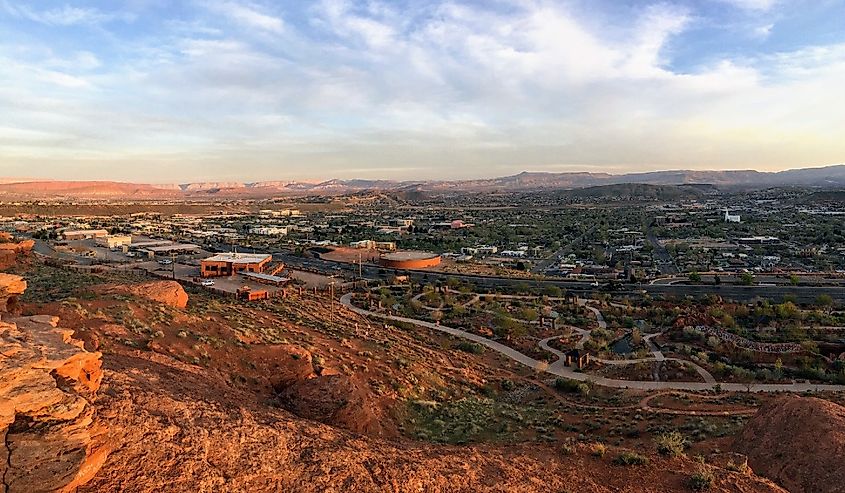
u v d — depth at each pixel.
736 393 42.41
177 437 14.98
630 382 47.28
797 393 41.91
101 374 16.33
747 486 17.98
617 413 35.47
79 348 14.53
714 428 29.56
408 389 35.69
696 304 83.44
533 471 18.62
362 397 24.80
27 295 39.28
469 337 64.19
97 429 13.45
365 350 43.81
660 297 89.25
